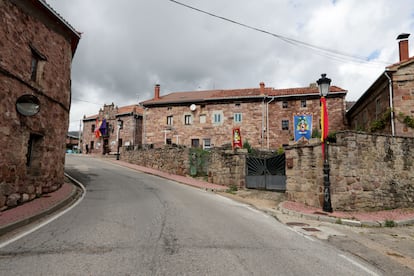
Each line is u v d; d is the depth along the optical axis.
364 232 6.19
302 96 26.31
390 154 9.11
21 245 4.23
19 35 7.34
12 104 6.94
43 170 8.68
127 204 7.88
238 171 13.29
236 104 28.22
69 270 3.31
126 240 4.57
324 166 7.89
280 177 11.68
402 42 16.34
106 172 17.20
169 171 19.03
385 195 8.76
